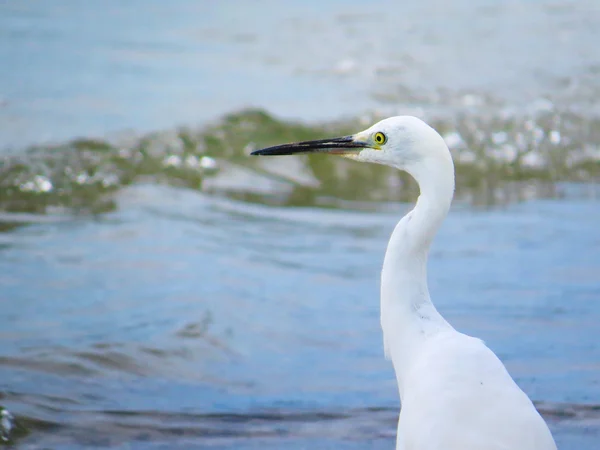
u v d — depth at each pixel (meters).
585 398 9.48
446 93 20.48
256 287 12.41
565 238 14.41
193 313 11.51
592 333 11.05
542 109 19.98
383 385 9.97
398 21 24.44
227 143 17.89
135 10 24.95
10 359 10.12
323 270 13.10
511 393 6.03
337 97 19.98
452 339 6.52
